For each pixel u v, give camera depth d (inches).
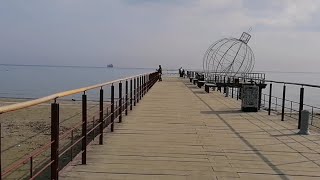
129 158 246.8
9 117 665.0
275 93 1274.6
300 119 350.0
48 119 655.1
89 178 203.9
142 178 206.4
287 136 327.0
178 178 207.3
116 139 306.2
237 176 211.9
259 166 232.2
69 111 772.0
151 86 989.2
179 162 239.3
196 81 1131.3
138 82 604.4
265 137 322.0
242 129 359.9
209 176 211.3
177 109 510.9
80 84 2459.4
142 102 598.5
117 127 363.3
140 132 338.6
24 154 391.5
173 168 225.8
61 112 754.8
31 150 413.7
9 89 1785.2
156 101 616.7
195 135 327.6
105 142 294.4
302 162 242.7
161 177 208.7
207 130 352.5
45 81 2987.2
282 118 418.6
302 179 207.9
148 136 320.8
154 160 243.3
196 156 255.0
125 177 207.5
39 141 468.4
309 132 342.3
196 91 877.2
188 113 471.2
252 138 316.8
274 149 277.9
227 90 759.1
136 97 586.2
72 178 203.0
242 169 225.5
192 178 207.6
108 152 261.7
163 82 1310.3
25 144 447.2
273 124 391.2
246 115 460.1
